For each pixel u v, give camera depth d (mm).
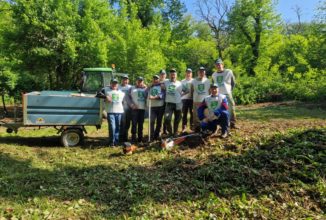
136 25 19828
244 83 24250
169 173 6918
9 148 8961
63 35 16031
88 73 12953
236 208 5414
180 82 9656
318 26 25141
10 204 5516
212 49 34469
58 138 10648
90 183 6426
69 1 16766
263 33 31453
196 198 5785
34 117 9180
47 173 7020
